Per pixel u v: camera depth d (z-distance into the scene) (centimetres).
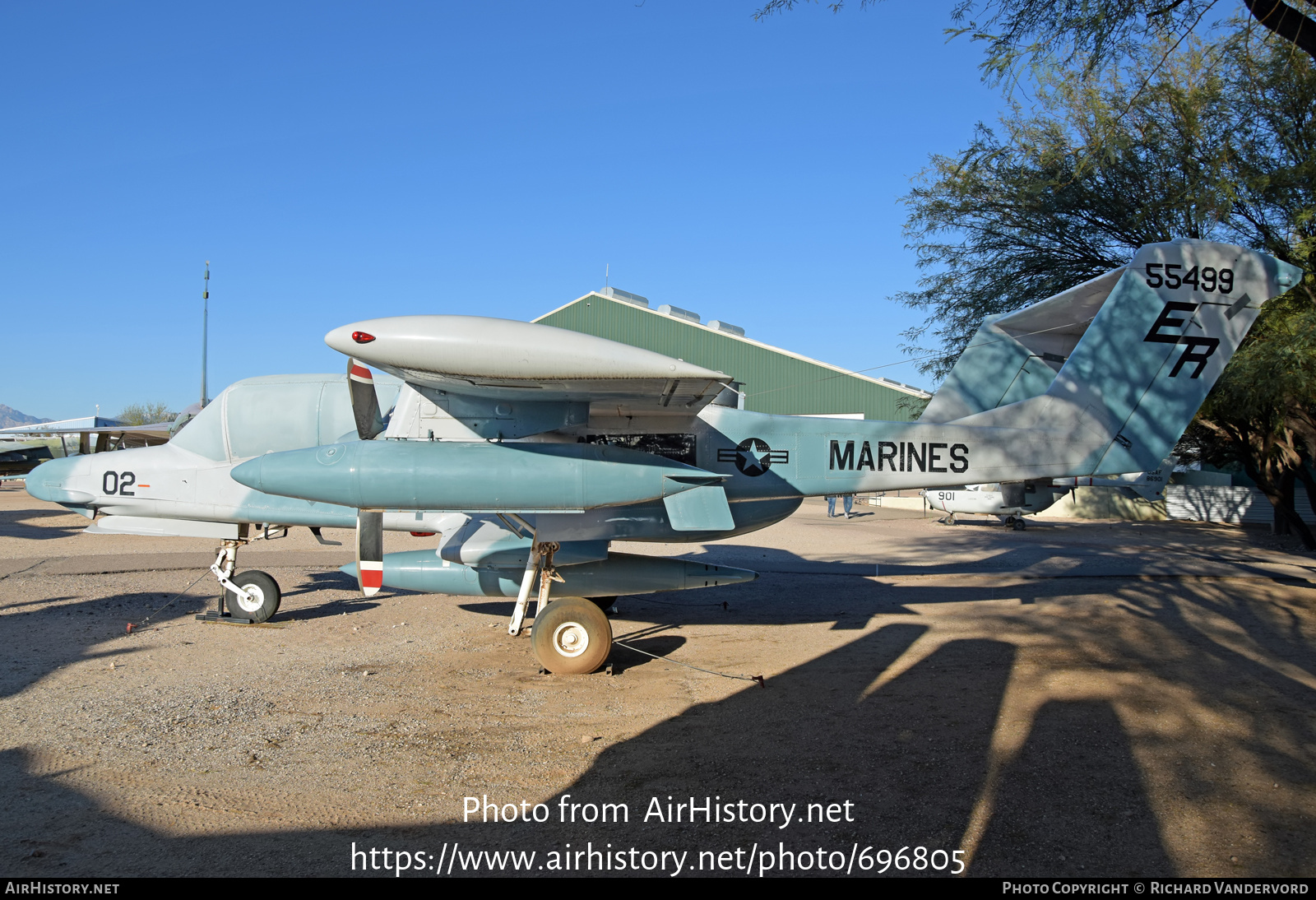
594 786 419
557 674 639
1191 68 1200
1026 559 1398
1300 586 1065
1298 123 1155
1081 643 736
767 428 781
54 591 988
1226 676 619
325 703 564
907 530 1989
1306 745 470
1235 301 784
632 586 780
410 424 710
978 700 562
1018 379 855
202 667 654
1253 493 2298
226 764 445
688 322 2939
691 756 461
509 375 554
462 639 772
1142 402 784
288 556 1352
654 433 762
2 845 345
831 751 466
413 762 452
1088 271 1399
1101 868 329
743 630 813
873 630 805
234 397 831
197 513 824
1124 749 463
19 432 2862
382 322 545
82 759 446
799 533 1889
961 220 1484
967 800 396
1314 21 657
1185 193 1184
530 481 633
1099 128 1260
